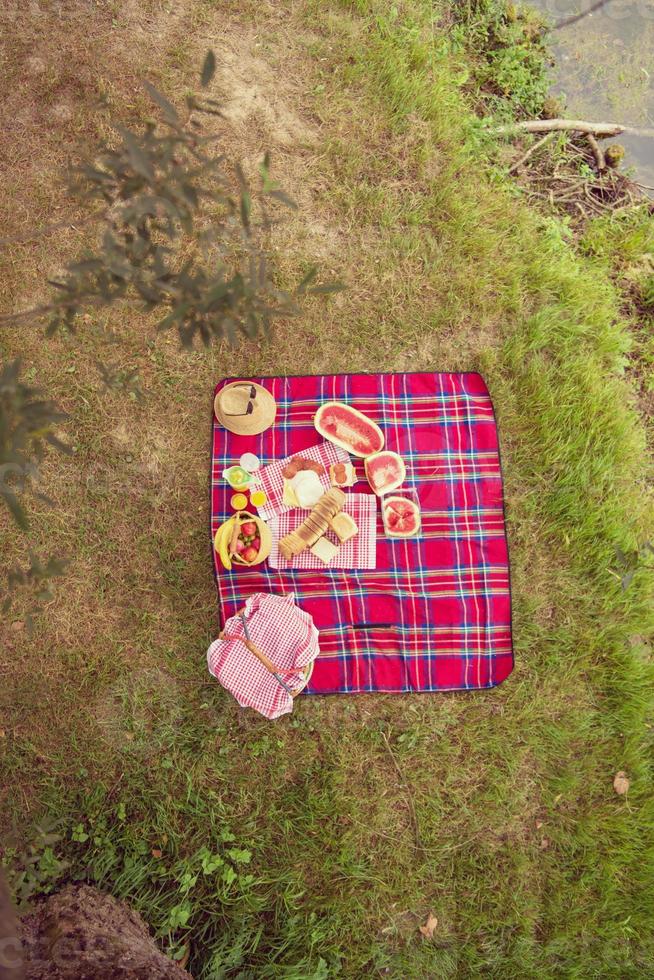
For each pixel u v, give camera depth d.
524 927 3.51
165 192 1.58
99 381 3.90
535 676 3.71
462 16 4.41
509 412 3.88
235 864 3.58
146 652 3.76
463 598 3.65
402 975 3.46
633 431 3.88
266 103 4.18
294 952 3.45
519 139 4.32
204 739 3.69
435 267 3.99
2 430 1.44
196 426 3.89
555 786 3.64
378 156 4.11
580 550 3.77
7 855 3.38
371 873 3.57
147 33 4.24
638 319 4.12
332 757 3.68
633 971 3.46
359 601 3.66
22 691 3.73
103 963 2.72
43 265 4.01
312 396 3.80
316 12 4.23
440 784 3.67
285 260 3.99
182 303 1.62
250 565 3.62
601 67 4.45
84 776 3.66
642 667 3.66
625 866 3.56
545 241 4.06
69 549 3.82
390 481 3.63
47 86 4.18
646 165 4.39
